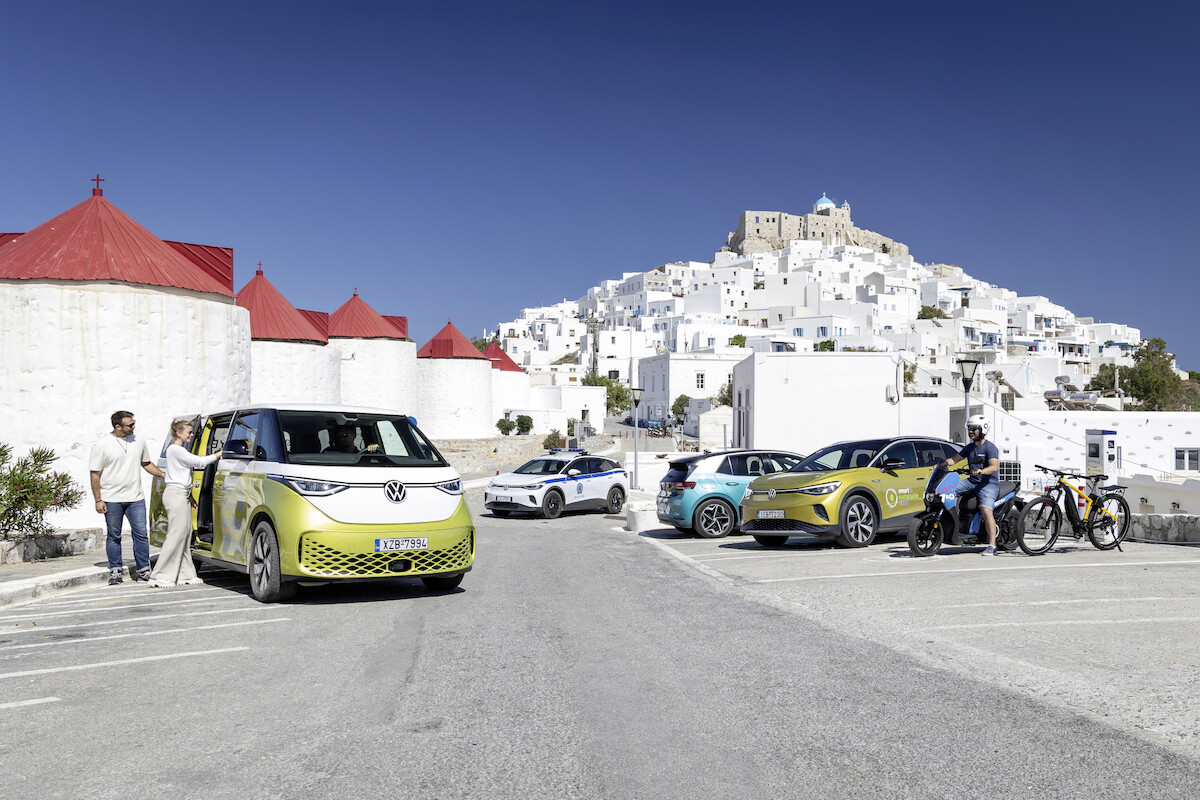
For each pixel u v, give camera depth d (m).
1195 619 7.16
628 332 147.62
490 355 79.31
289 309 33.62
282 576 8.45
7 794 3.93
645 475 40.44
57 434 16.95
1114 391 91.12
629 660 6.32
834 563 11.64
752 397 32.50
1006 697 5.24
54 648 6.86
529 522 22.66
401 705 5.23
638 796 3.87
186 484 10.24
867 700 5.24
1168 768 4.09
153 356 17.69
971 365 16.39
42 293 16.95
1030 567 10.39
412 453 9.78
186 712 5.13
